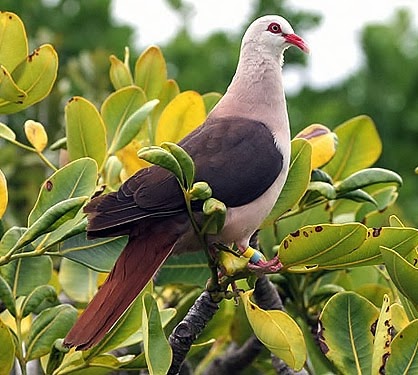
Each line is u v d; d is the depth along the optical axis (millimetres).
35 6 18828
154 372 7758
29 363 11211
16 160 15156
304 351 7965
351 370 8438
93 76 16578
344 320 8531
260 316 7844
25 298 9094
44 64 9594
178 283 10266
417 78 21562
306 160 9789
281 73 10289
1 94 9312
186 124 10875
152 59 11789
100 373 8953
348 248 8141
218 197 9297
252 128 9750
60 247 9094
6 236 9031
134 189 8938
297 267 8805
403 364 7949
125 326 8742
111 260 9156
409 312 8641
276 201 9727
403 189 19141
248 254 9500
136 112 10266
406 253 8234
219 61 20328
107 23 19172
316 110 20766
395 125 21234
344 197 9984
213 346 11234
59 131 15531
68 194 9008
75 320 9039
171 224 8977
